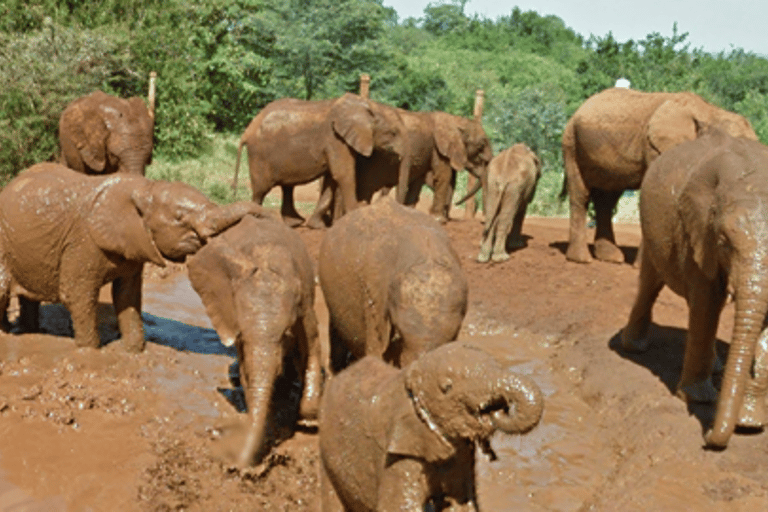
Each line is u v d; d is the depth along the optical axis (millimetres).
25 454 5969
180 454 6137
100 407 6820
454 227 15586
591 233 16391
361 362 4402
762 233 6008
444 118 15844
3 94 17844
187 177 21344
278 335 6102
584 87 32844
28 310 8391
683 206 6973
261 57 33406
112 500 5469
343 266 6844
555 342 9648
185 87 26094
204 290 6520
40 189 7688
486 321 10211
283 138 13914
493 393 3242
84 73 21234
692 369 7320
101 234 7523
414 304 5688
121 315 8031
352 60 35969
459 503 3840
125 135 12781
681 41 33719
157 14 26703
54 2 23688
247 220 6828
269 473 6055
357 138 13492
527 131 31625
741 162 6438
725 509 5535
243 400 7246
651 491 5824
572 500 6012
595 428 7395
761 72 48469
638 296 8727
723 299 7043
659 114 11219
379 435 3846
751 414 6586
